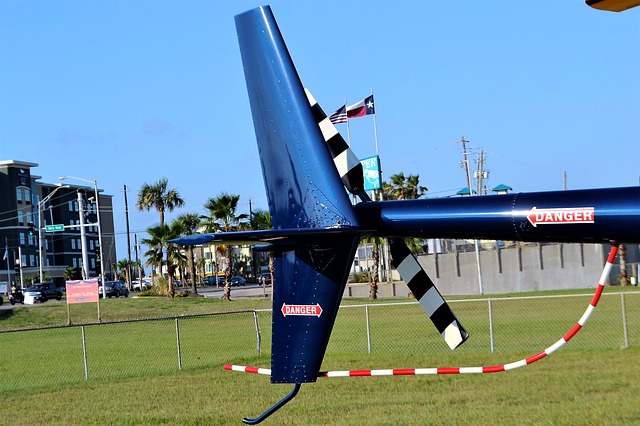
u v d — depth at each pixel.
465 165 60.72
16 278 111.38
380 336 24.83
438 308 7.80
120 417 13.52
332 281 8.01
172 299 55.09
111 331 35.38
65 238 124.56
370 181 36.19
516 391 13.82
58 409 14.77
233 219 54.66
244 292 75.69
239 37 8.64
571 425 11.09
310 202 8.22
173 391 16.03
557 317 28.23
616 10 6.02
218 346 25.58
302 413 12.98
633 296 36.69
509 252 53.25
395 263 8.09
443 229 7.75
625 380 14.23
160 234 61.78
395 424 11.79
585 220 7.07
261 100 8.52
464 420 11.76
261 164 8.53
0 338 34.59
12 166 114.75
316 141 8.27
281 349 8.16
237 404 14.13
